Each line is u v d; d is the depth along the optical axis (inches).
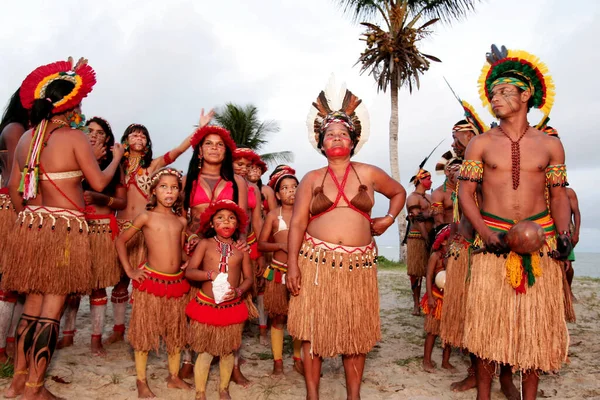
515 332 116.3
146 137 189.9
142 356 138.5
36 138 128.3
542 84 126.4
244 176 191.2
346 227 127.0
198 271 137.2
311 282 125.6
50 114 130.7
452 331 146.4
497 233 117.1
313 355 127.2
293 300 128.7
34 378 123.8
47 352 125.5
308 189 132.2
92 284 135.3
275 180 195.8
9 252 126.4
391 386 153.9
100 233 175.2
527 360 114.5
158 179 146.3
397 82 756.6
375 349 201.5
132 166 190.4
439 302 165.9
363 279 126.4
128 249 183.6
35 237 124.6
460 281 146.8
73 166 130.4
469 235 137.3
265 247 167.9
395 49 746.8
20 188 125.0
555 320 116.8
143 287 139.7
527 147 123.7
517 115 125.6
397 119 767.1
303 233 131.1
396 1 756.6
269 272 165.8
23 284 123.2
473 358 148.3
